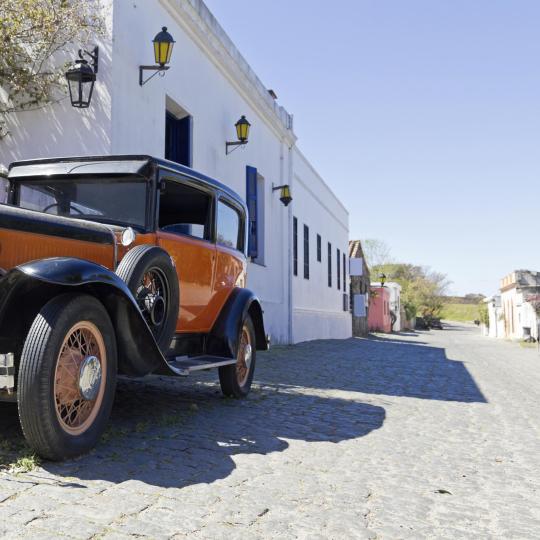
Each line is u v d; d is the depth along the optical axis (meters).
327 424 5.62
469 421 6.25
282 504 3.26
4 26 7.72
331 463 4.20
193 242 5.48
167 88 10.05
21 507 2.91
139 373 4.33
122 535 2.68
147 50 9.38
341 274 27.97
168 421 5.09
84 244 4.24
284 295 17.44
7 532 2.62
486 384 9.99
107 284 3.83
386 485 3.75
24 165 5.29
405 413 6.54
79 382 3.69
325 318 23.66
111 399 4.03
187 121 11.07
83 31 8.43
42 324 3.48
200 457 4.07
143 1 9.25
